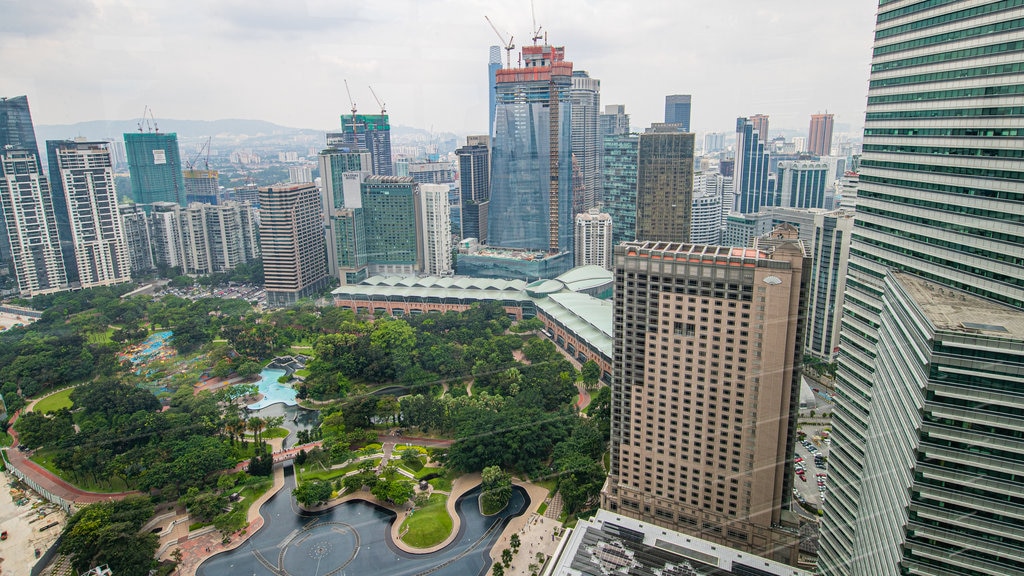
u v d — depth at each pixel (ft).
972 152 416.26
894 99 484.74
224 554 634.43
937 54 440.45
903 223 478.59
